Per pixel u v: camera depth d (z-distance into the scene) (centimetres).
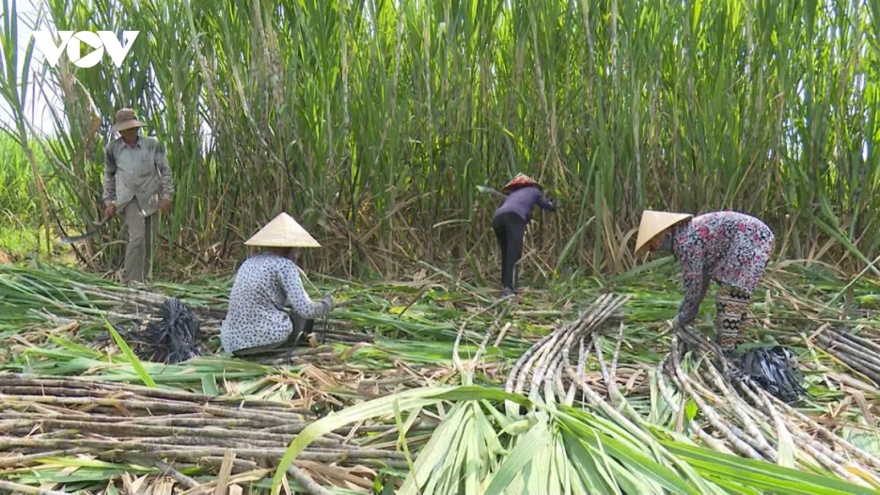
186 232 714
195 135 687
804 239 675
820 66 649
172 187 636
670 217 401
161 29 667
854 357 411
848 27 620
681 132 658
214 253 699
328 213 652
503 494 226
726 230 396
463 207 698
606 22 652
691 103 642
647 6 638
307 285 602
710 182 646
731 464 238
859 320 473
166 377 355
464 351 417
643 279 613
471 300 568
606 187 641
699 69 666
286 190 668
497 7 651
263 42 625
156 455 264
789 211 652
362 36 675
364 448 274
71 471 256
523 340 442
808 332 459
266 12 625
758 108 636
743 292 392
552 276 648
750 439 281
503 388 346
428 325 468
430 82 662
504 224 590
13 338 414
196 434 277
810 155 640
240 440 278
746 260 390
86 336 444
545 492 226
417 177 695
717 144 646
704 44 663
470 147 684
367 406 245
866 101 649
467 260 646
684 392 340
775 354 370
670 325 458
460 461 247
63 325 451
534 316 509
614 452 244
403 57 682
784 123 656
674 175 655
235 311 402
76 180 690
